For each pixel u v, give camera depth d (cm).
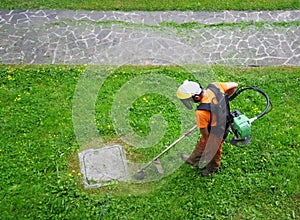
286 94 768
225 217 584
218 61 852
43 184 617
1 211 582
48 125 704
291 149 669
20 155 655
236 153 659
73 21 956
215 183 621
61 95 761
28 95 760
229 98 606
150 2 1020
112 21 958
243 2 1020
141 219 580
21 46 887
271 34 923
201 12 993
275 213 588
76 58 858
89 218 580
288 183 620
